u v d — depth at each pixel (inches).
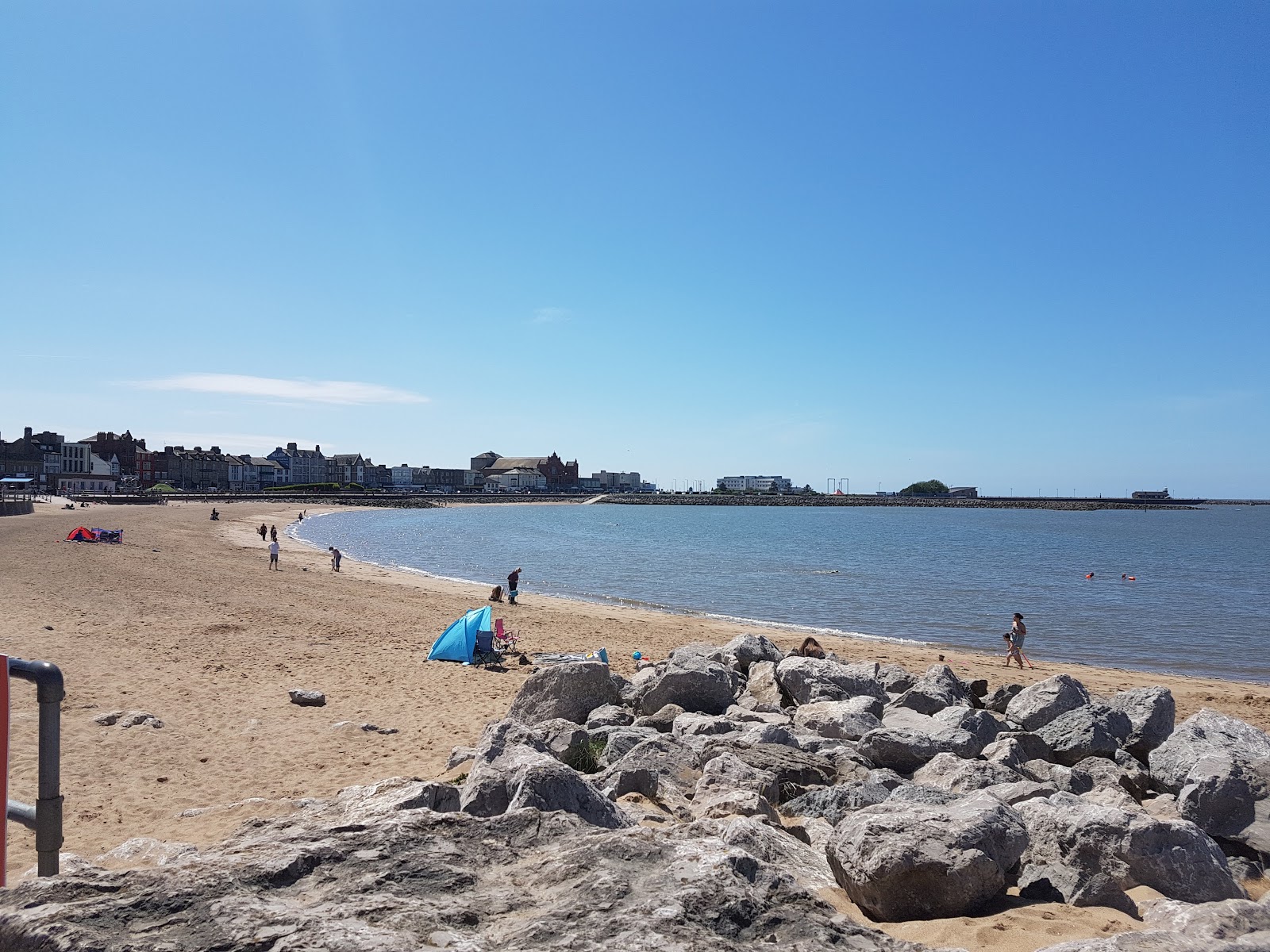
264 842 139.7
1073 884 207.6
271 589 1229.7
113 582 1145.4
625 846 136.7
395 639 892.0
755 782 313.4
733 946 110.3
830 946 114.1
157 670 637.9
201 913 112.0
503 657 842.8
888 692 627.2
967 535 4055.1
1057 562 2479.1
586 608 1338.6
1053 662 992.2
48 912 108.8
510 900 124.4
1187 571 2229.3
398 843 139.8
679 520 5423.2
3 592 967.0
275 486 7573.8
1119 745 437.4
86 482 5167.3
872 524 5177.2
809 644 725.9
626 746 392.5
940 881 188.1
